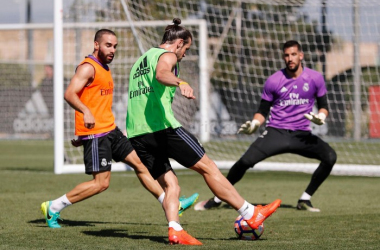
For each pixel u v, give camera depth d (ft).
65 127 159.53
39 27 185.78
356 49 163.43
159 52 53.62
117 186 107.45
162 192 61.36
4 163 155.53
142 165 61.77
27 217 70.90
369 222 67.05
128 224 66.54
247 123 78.38
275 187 106.73
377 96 213.66
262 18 221.05
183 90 47.14
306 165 117.80
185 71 207.92
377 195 94.68
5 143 250.16
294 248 51.19
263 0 151.74
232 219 70.95
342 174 125.90
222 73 230.68
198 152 53.42
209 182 54.03
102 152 61.21
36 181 112.47
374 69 214.90
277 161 152.15
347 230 61.41
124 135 62.75
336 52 222.89
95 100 60.95
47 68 323.98
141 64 54.70
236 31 200.13
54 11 118.83
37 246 52.49
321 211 77.20
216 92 237.86
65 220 69.31
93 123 57.98
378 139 215.31
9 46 341.41
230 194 54.03
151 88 53.62
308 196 78.64
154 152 54.85
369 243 53.72
